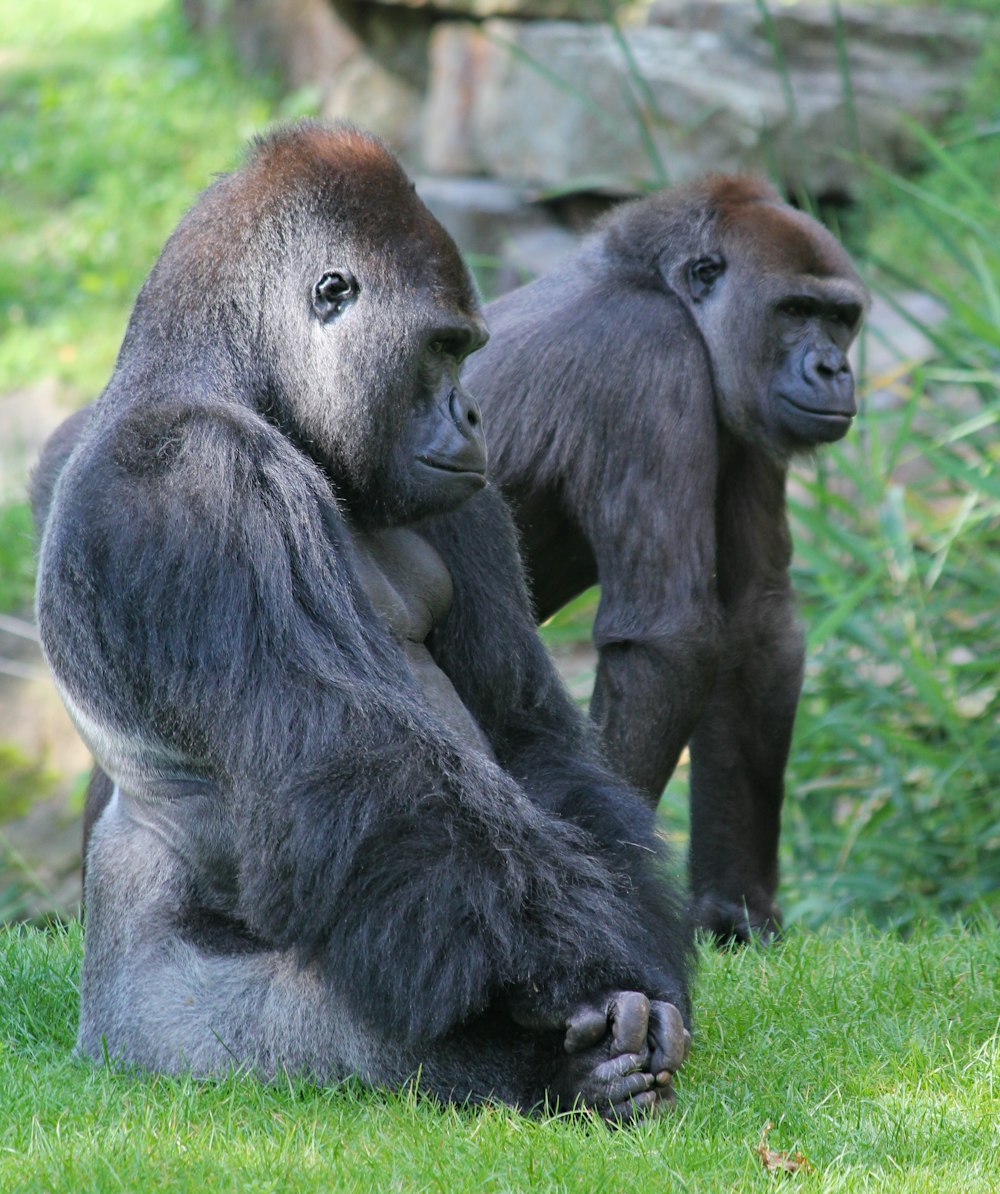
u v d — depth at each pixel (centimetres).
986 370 1769
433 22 3300
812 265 1247
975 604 1730
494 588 893
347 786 714
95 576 765
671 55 2830
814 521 1631
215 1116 725
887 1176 674
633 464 1200
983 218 2430
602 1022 710
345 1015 751
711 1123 738
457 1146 681
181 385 802
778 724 1273
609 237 1295
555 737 886
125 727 787
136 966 813
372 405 802
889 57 2888
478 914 707
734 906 1245
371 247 802
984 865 1612
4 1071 784
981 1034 859
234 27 3788
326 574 752
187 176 3522
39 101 3831
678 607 1181
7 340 3156
